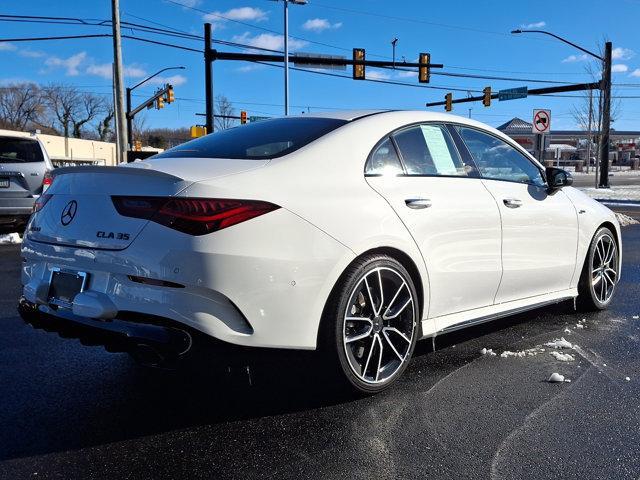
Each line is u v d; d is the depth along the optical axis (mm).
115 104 21109
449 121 3939
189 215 2645
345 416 2996
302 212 2867
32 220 3305
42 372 3646
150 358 2820
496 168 4137
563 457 2580
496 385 3406
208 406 3129
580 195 4914
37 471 2473
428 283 3465
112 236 2781
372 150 3350
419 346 4129
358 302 3135
